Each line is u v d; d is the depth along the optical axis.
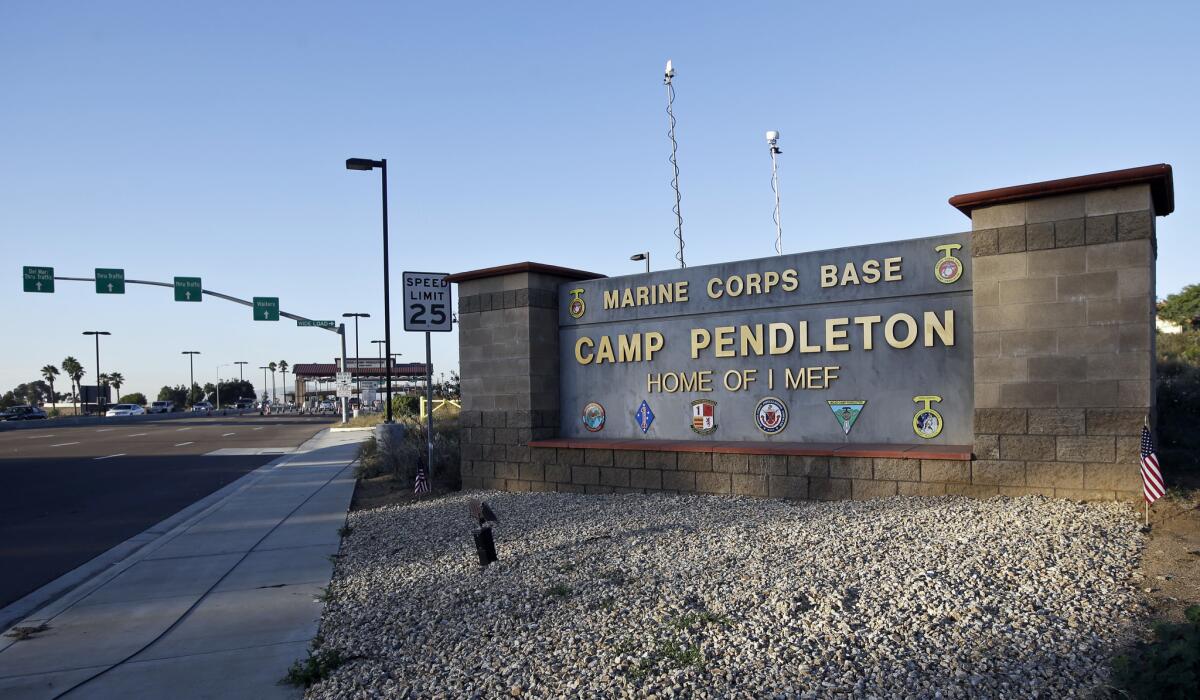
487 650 5.34
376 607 6.75
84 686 5.35
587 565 7.16
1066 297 8.42
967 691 4.10
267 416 77.25
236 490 15.70
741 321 11.24
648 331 12.18
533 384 12.79
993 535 6.84
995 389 8.80
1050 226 8.52
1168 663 3.86
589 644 5.19
